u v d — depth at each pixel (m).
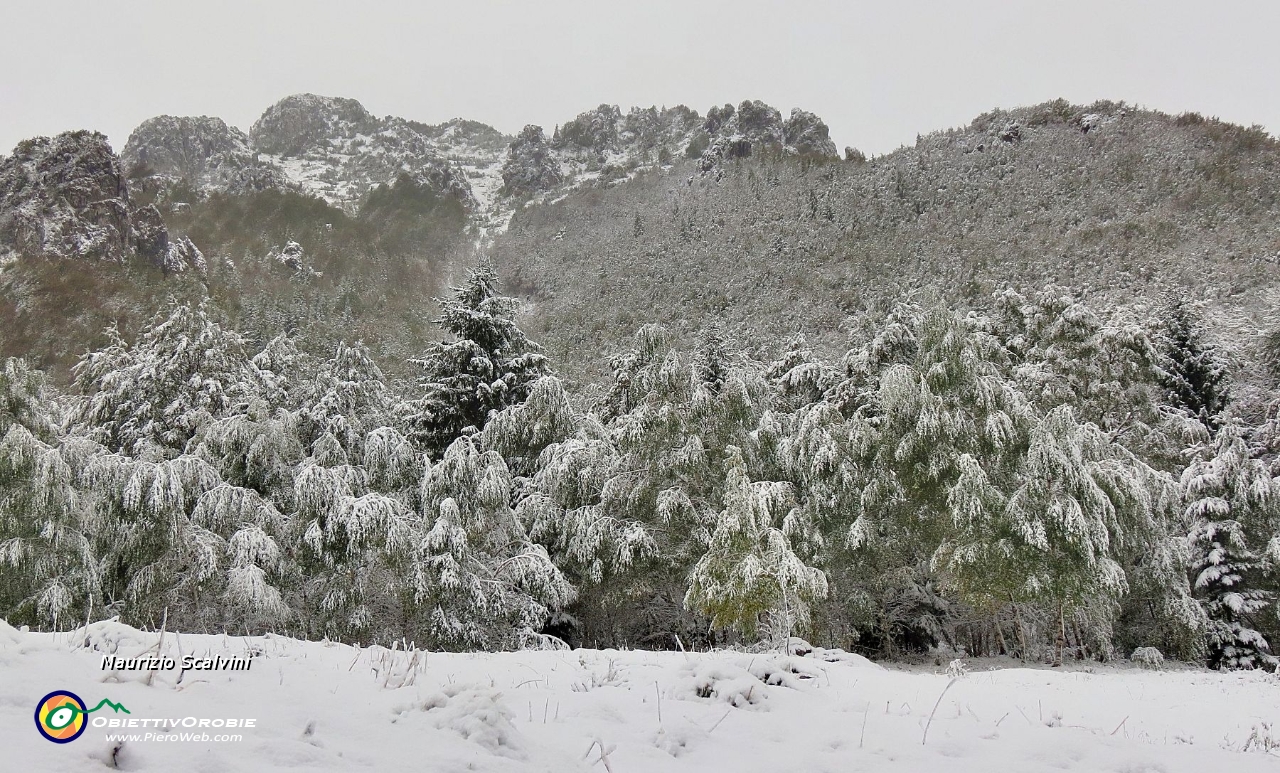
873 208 109.06
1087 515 16.88
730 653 9.14
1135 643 20.91
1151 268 60.00
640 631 20.20
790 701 6.05
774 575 13.95
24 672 4.02
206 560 14.35
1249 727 7.81
